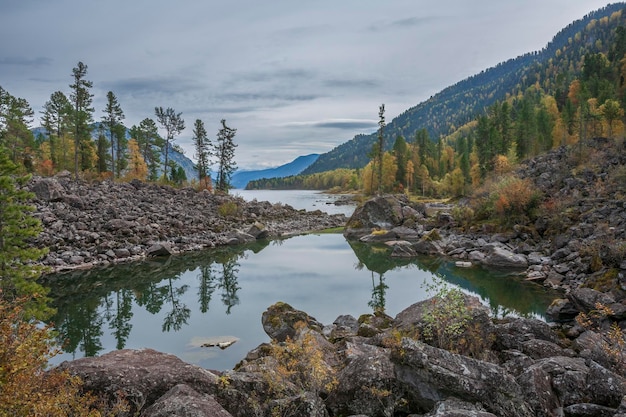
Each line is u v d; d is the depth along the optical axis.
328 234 59.97
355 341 15.62
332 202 136.88
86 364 9.41
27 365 6.74
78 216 46.62
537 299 26.50
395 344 10.45
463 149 154.50
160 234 48.59
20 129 78.94
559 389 9.98
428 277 33.31
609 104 86.50
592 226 35.34
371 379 10.08
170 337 21.03
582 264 29.50
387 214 59.97
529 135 108.75
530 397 9.20
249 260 41.12
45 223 42.78
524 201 44.66
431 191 135.25
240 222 64.38
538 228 41.28
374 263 39.25
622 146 59.97
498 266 36.31
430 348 9.68
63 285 31.86
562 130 109.50
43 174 78.00
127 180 92.50
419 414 9.48
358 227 59.88
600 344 13.45
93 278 33.97
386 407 9.78
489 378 9.01
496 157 102.31
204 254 44.28
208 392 9.33
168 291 30.31
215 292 29.84
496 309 24.53
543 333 14.80
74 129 83.19
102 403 8.45
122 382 8.94
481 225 48.03
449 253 42.00
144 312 25.58
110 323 23.53
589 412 9.10
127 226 46.72
